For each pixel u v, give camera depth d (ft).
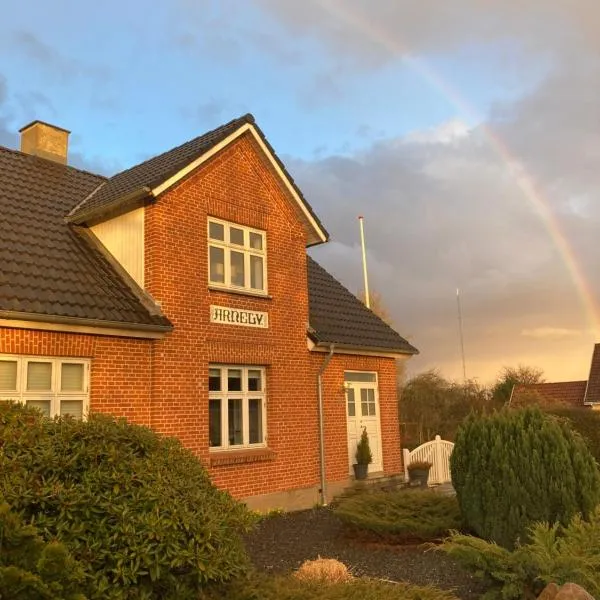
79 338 34.47
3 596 12.26
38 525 14.75
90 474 16.42
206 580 15.88
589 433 60.08
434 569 27.63
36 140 52.21
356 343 51.93
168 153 48.85
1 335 31.42
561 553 21.18
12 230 38.60
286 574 23.50
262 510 42.47
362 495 37.06
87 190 49.37
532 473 28.76
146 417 37.01
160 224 39.45
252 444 43.83
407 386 133.08
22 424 17.44
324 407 49.62
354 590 18.43
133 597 15.05
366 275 129.18
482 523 29.84
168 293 39.11
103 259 41.09
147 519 15.53
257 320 44.86
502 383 147.13
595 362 119.34
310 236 51.72
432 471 59.57
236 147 45.50
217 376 42.16
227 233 44.50
